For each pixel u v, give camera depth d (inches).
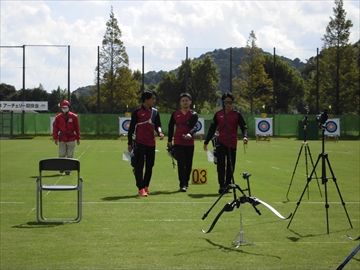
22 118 1913.1
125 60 2217.0
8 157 872.9
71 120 585.6
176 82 3029.0
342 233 293.4
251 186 500.1
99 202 394.0
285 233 292.5
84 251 252.8
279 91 3046.3
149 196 426.3
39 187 317.4
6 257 242.2
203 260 238.1
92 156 905.5
